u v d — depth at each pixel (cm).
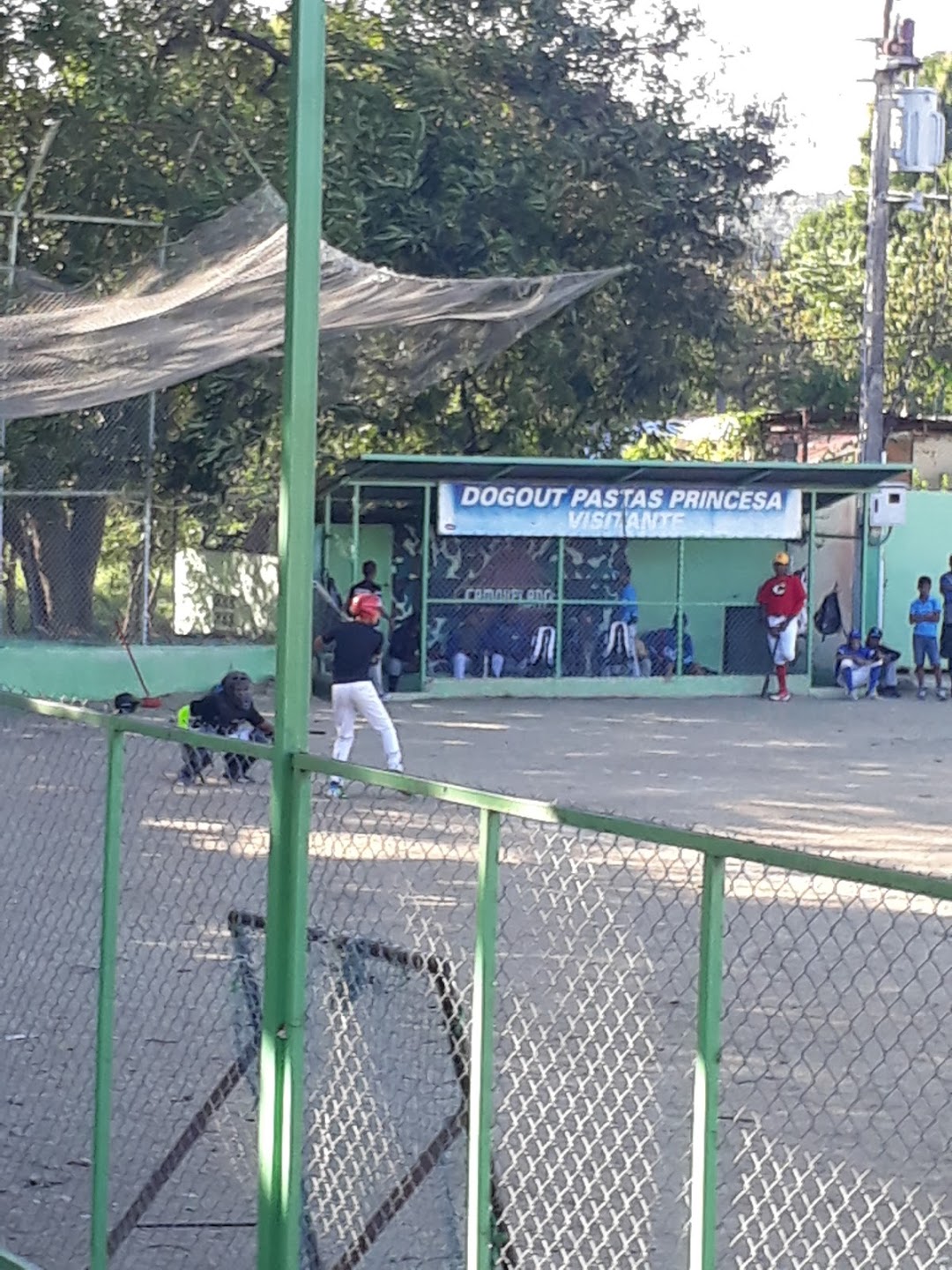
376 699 1491
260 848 1056
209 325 1321
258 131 2162
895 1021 741
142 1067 673
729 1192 551
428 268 2394
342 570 2438
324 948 464
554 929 830
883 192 2692
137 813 1055
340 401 2114
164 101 2112
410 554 2462
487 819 380
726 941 866
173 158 2102
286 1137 429
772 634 2486
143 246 2047
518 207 2420
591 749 1858
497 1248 429
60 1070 681
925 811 1438
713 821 1362
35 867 827
